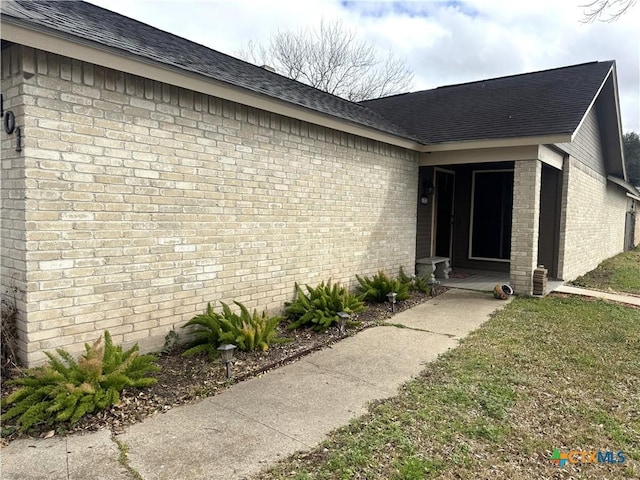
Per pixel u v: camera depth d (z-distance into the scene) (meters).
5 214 3.52
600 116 11.53
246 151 5.11
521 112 8.45
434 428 3.00
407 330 5.52
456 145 7.79
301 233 5.99
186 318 4.56
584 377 4.01
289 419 3.15
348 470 2.48
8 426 2.94
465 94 10.95
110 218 3.87
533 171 7.42
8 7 3.34
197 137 4.55
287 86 6.92
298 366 4.26
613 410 3.37
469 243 10.88
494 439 2.88
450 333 5.39
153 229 4.21
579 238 10.47
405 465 2.53
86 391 3.08
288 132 5.68
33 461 2.57
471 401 3.44
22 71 3.29
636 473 2.57
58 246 3.54
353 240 7.01
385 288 6.93
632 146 33.47
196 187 4.57
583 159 10.28
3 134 3.48
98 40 3.52
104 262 3.84
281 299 5.73
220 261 4.89
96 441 2.81
